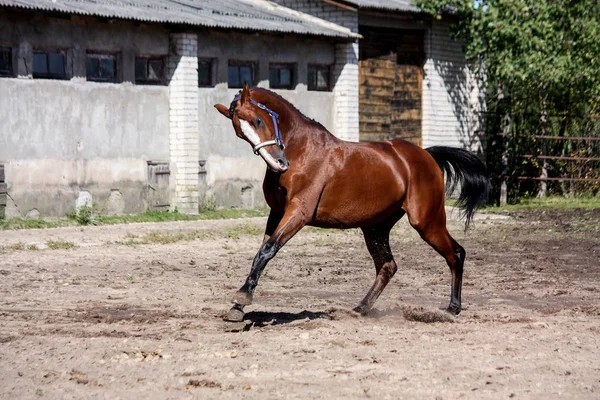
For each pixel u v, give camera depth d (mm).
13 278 12852
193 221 20797
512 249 16828
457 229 20016
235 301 9055
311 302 11328
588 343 8781
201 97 22562
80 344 8648
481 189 11016
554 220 21891
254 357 8117
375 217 9969
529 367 7820
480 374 7586
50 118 19391
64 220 19484
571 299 11688
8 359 8070
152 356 8148
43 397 6969
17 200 18875
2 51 18594
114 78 20828
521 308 10969
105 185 20531
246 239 17875
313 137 9531
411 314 10156
